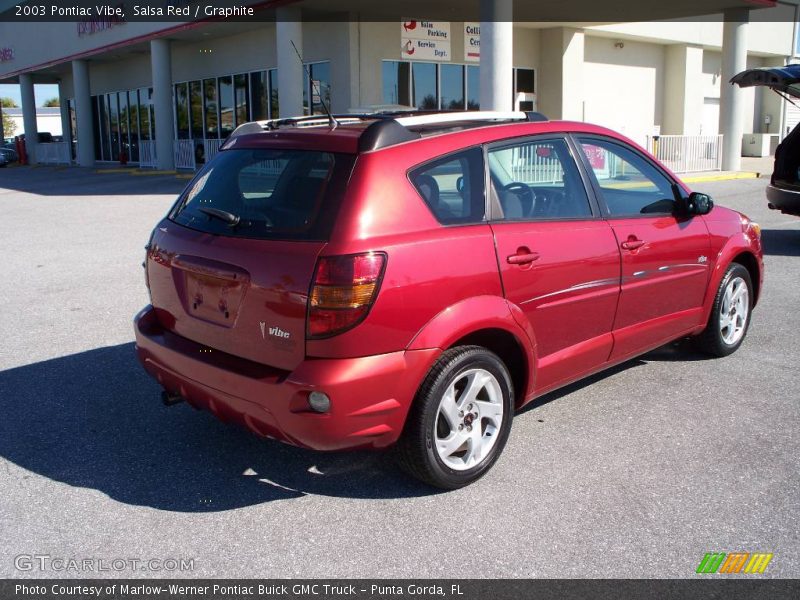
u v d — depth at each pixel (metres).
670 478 3.89
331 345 3.30
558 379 4.30
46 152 35.81
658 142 20.55
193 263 3.80
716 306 5.43
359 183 3.46
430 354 3.50
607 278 4.39
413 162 3.63
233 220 3.72
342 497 3.77
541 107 24.22
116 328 6.62
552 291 4.07
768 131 33.75
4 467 4.10
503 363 3.94
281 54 18.67
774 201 10.27
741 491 3.75
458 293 3.62
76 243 11.23
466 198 3.82
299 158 3.71
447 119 3.99
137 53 29.08
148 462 4.15
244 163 3.95
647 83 27.77
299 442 3.40
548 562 3.20
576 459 4.11
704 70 29.95
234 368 3.56
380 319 3.35
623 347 4.68
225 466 4.11
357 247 3.33
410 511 3.62
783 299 7.46
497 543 3.34
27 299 7.70
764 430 4.43
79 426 4.62
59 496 3.79
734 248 5.43
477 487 3.84
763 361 5.64
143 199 17.44
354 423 3.35
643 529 3.43
